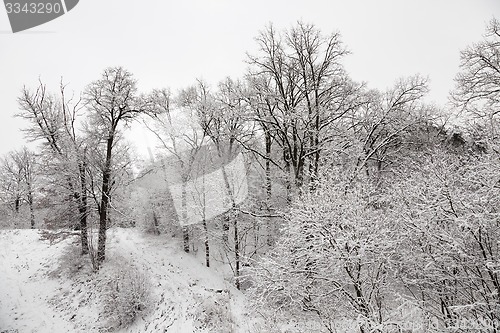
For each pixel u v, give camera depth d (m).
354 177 11.20
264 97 15.63
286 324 10.02
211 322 11.98
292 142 16.62
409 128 16.30
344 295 8.77
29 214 35.66
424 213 7.72
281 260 9.66
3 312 15.04
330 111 15.37
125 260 17.41
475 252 7.26
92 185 17.75
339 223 8.47
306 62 15.48
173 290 14.80
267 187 17.22
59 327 13.90
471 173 7.65
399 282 8.70
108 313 14.00
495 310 6.45
